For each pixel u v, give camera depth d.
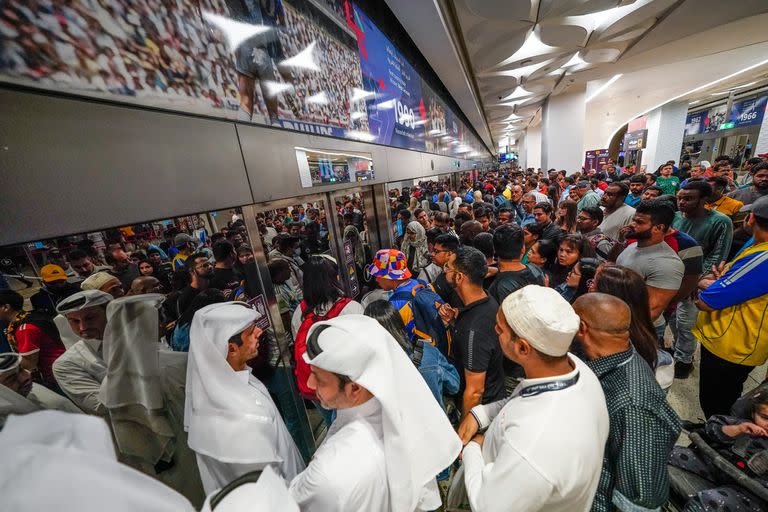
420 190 8.20
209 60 1.25
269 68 1.62
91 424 0.41
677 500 1.27
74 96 0.82
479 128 15.10
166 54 1.07
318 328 0.86
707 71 11.23
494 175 15.84
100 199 0.88
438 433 0.93
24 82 0.71
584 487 0.75
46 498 0.31
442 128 6.61
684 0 5.13
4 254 0.77
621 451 0.92
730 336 1.57
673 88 13.80
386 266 1.83
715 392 1.71
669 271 1.70
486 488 0.81
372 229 3.35
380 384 0.78
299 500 0.72
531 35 6.15
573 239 2.08
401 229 4.43
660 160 17.03
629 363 1.00
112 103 0.92
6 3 0.68
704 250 2.57
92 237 1.01
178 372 1.15
